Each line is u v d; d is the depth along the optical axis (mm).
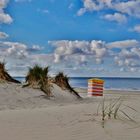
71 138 4094
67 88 12570
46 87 11133
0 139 4074
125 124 4855
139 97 13000
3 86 10344
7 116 5812
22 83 11516
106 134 4277
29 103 9414
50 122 5094
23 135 4273
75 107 7070
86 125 4793
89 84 14422
